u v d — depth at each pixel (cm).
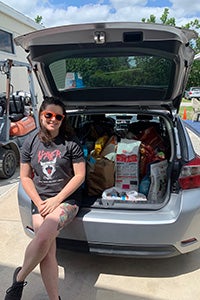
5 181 431
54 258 178
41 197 201
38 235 173
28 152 205
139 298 191
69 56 219
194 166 196
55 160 196
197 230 193
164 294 194
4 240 261
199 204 190
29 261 170
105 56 216
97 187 223
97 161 227
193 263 227
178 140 220
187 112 1409
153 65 220
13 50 809
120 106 270
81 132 283
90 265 226
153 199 212
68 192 193
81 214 195
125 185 226
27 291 198
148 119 306
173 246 189
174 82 231
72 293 196
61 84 255
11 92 511
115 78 246
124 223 185
